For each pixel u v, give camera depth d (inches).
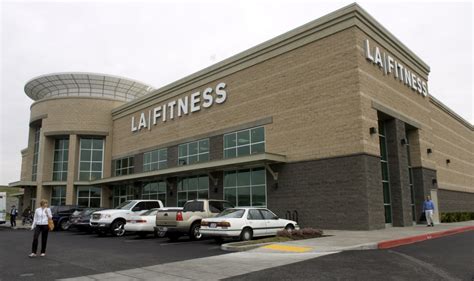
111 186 1608.0
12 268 403.5
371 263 391.9
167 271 375.6
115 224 837.2
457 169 1593.3
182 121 1275.8
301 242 563.8
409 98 1059.3
